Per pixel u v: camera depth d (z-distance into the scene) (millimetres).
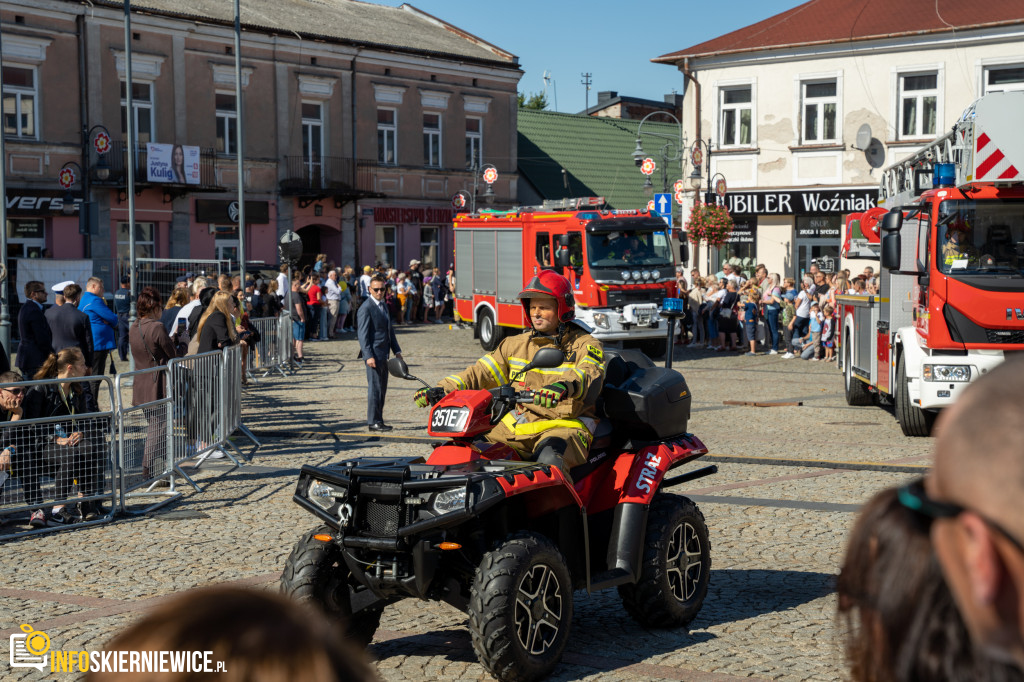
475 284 27344
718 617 6234
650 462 5906
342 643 1089
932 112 30469
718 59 33156
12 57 30875
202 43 35062
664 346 24797
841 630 1696
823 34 31531
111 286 32969
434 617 6340
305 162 37906
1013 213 12094
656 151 51062
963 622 1451
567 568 5285
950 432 1374
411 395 17703
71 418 8719
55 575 7223
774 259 33094
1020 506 1291
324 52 38062
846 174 31656
